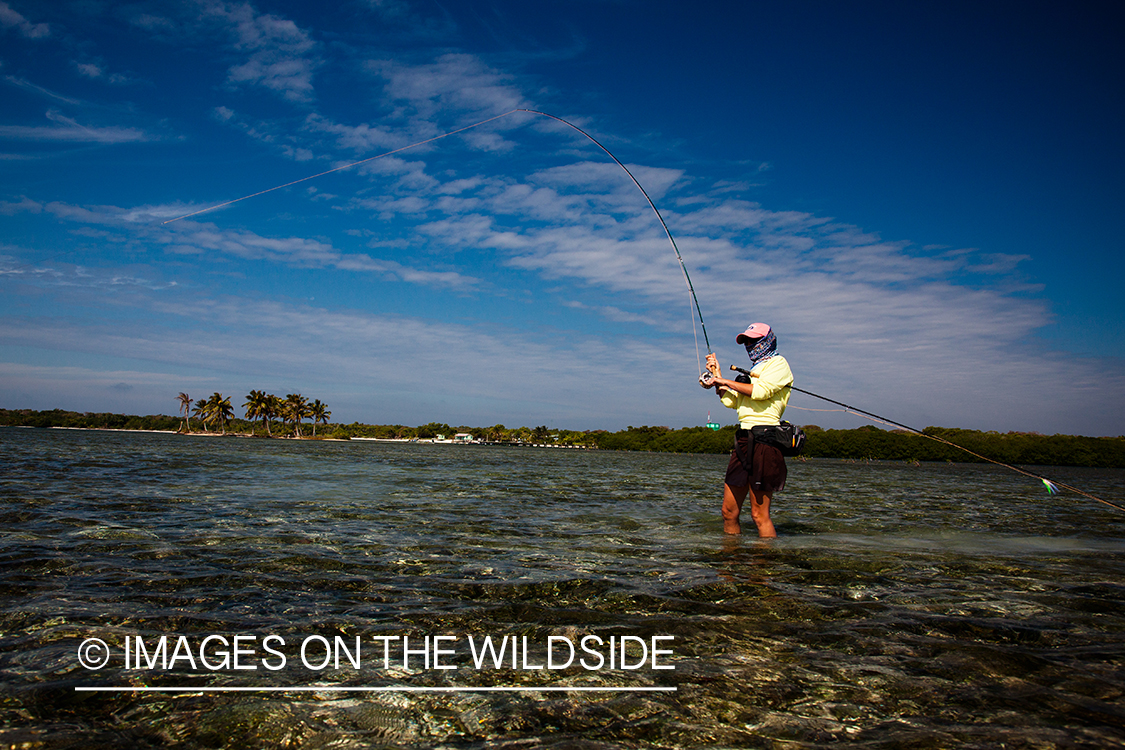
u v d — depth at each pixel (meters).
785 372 5.54
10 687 2.05
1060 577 4.18
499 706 2.00
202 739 1.73
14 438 46.62
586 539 5.49
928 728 1.87
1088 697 2.12
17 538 4.76
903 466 60.88
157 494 8.39
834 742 1.78
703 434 128.12
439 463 26.77
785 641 2.68
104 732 1.76
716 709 1.99
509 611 3.09
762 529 5.77
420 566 4.14
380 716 1.91
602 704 2.02
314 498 8.66
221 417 162.88
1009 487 19.58
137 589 3.33
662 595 3.44
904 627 2.90
